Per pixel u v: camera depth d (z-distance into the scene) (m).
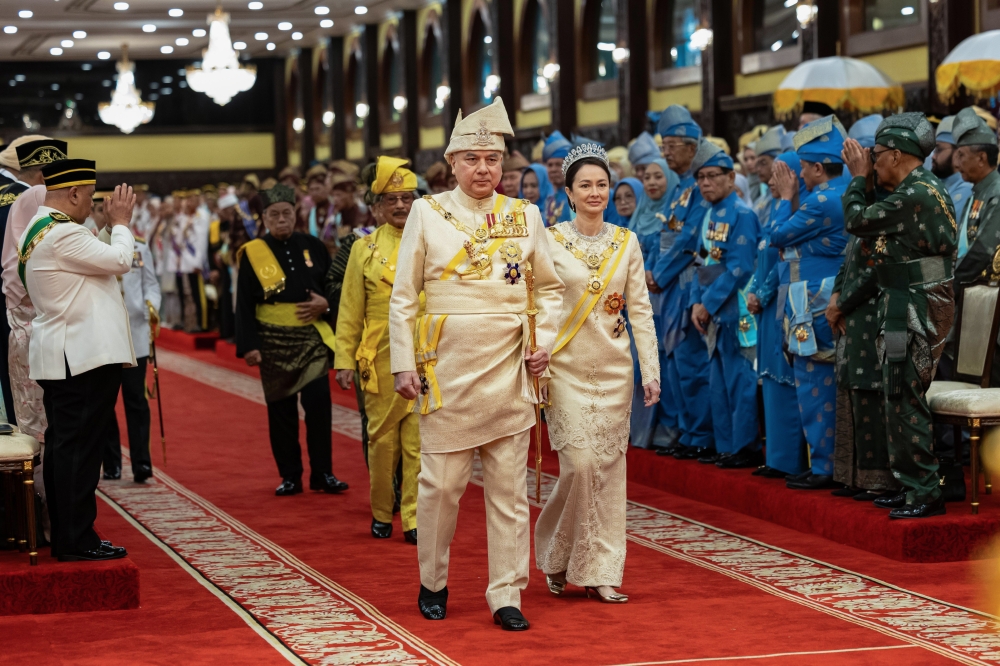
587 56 19.27
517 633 4.59
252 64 32.91
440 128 24.12
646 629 4.62
